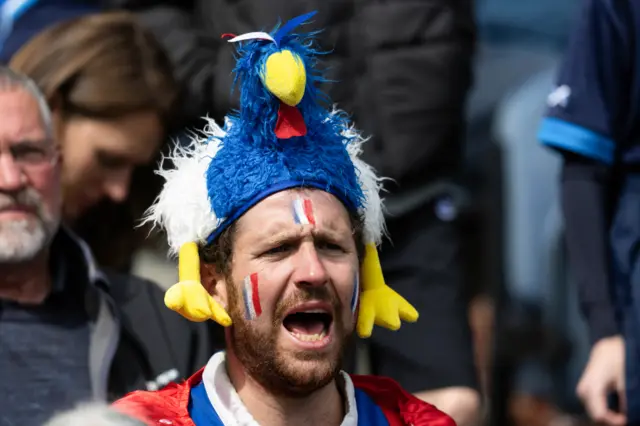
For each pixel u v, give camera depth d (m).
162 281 8.15
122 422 3.85
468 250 11.75
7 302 6.61
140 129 7.61
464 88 8.14
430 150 7.89
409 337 7.91
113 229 7.74
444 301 7.98
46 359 6.54
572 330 11.40
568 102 7.64
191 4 8.46
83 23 7.72
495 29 13.95
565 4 14.61
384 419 5.73
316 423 5.49
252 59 5.37
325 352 5.30
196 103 7.86
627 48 7.51
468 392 7.90
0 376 6.45
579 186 7.62
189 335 6.90
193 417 5.46
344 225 5.39
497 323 11.56
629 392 7.30
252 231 5.31
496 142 11.91
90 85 7.52
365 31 7.80
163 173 5.64
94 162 7.57
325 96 5.82
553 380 11.73
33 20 8.49
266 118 5.36
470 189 11.91
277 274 5.26
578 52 7.66
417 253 7.97
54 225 6.65
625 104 7.57
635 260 7.40
